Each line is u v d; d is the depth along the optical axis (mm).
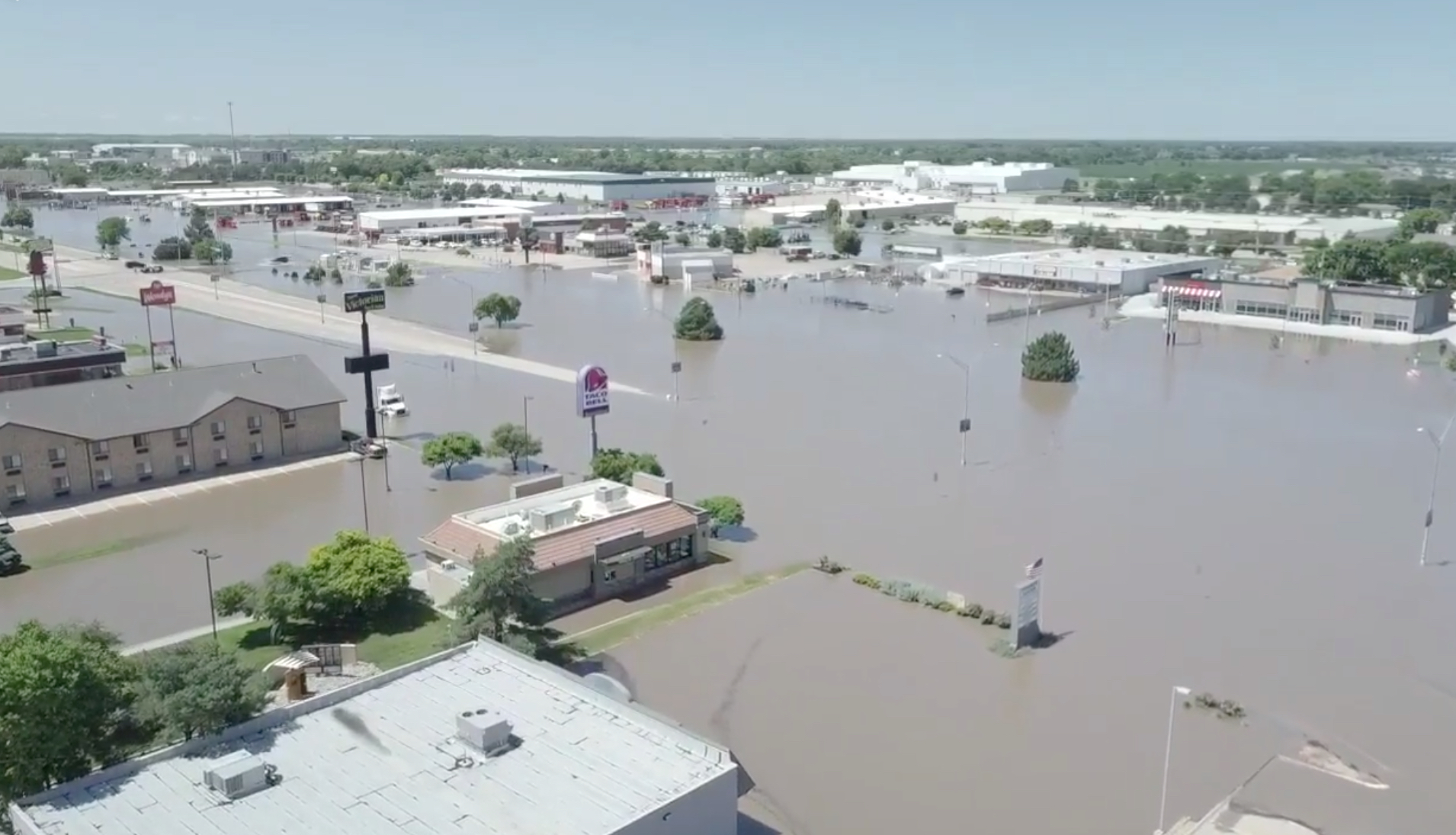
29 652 42000
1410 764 51812
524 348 153000
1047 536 82500
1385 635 65625
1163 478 96938
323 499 90625
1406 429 113688
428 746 42656
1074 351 154875
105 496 91062
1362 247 190375
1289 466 100750
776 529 83812
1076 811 48281
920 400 125500
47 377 112312
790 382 134000
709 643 65000
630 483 84750
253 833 36875
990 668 61812
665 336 164000
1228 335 167250
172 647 56250
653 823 38188
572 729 44031
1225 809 48250
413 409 119500
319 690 57188
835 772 51469
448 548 70125
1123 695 58531
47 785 41094
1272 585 73188
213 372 101000
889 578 74125
